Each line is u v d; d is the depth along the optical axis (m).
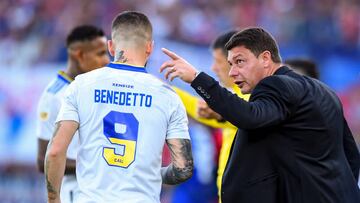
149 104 16.55
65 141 16.23
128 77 16.64
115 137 16.28
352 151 18.16
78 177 16.44
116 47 16.98
